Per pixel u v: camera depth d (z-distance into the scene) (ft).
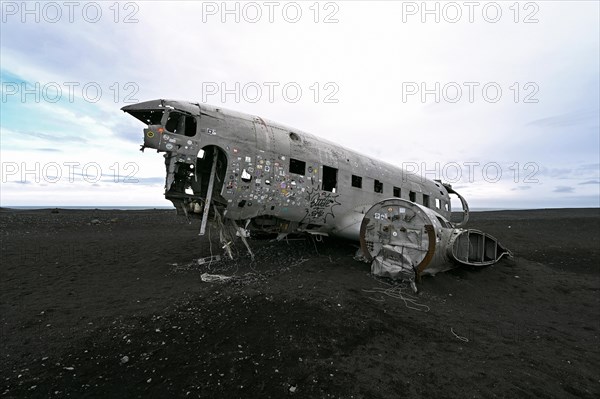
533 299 23.22
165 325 14.43
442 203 49.14
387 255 24.04
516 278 28.73
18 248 35.17
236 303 17.12
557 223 77.97
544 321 18.57
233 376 10.68
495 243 32.35
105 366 11.12
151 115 24.23
